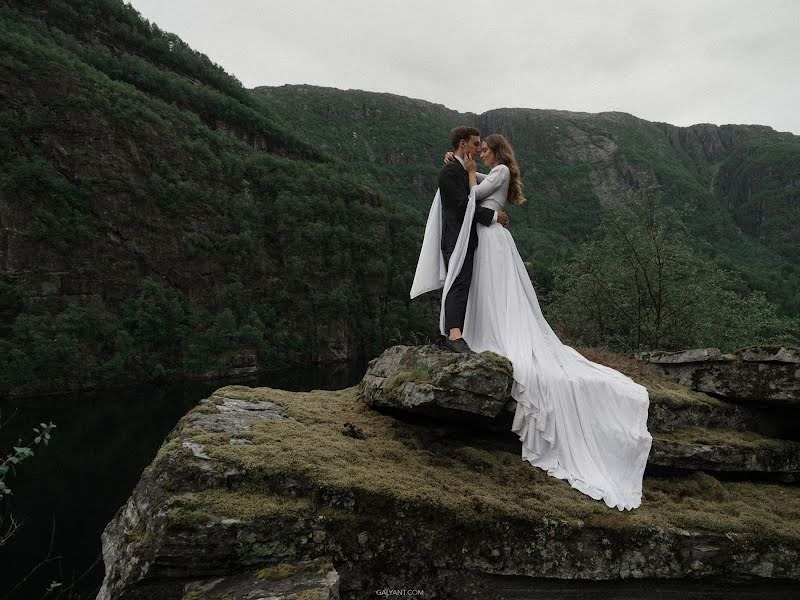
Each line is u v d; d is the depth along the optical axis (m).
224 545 3.62
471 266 5.76
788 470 5.58
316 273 115.25
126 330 74.00
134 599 3.56
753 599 4.45
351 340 111.69
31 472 28.66
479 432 5.32
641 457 4.96
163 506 3.72
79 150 86.88
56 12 132.62
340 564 3.88
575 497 4.59
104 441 35.81
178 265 92.25
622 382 5.35
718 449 5.32
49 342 61.69
